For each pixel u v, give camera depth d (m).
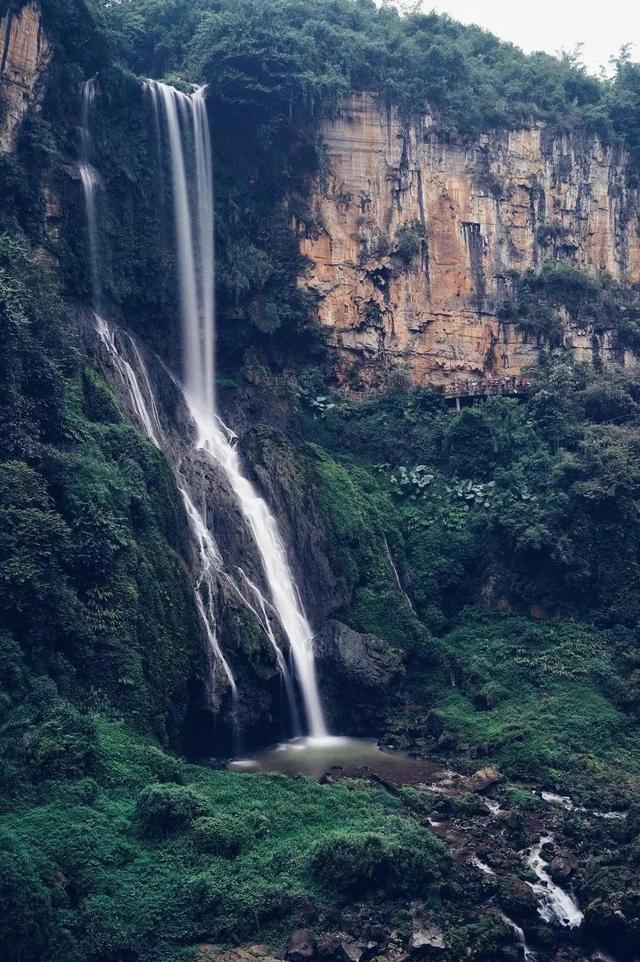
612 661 38.47
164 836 23.95
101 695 28.44
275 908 22.53
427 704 38.78
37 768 24.44
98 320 40.78
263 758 33.31
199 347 46.38
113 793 25.05
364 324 51.81
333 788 28.52
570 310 55.00
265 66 48.41
